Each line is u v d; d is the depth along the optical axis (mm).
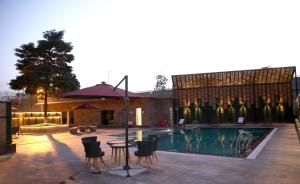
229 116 33875
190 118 35406
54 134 22438
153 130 26516
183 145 17688
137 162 9859
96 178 7863
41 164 9938
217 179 7430
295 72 30500
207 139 20891
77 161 10461
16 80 25594
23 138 19297
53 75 25859
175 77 35062
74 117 34750
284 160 9758
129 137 19547
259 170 8328
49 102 37000
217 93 34531
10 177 8125
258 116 32719
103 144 15258
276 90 32125
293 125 27500
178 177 7719
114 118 32312
